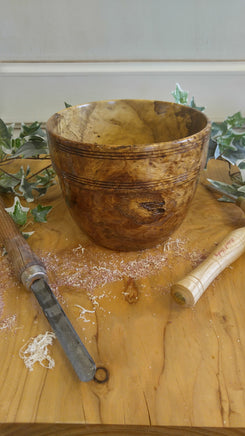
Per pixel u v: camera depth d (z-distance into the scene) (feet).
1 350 1.32
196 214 2.13
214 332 1.38
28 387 1.19
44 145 2.23
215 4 2.64
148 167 1.35
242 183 2.33
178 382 1.20
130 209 1.48
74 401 1.15
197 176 1.56
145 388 1.18
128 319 1.43
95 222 1.57
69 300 1.53
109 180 1.39
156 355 1.29
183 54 2.85
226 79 2.92
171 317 1.44
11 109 3.07
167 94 3.01
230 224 2.03
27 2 2.64
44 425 1.11
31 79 2.93
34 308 1.49
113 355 1.29
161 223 1.57
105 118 2.02
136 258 1.76
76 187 1.49
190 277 1.47
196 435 1.11
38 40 2.80
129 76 2.93
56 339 1.36
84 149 1.34
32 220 2.09
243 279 1.63
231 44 2.80
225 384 1.19
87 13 2.69
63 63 2.88
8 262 1.75
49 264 1.73
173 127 1.95
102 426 1.11
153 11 2.68
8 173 2.37
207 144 1.54
